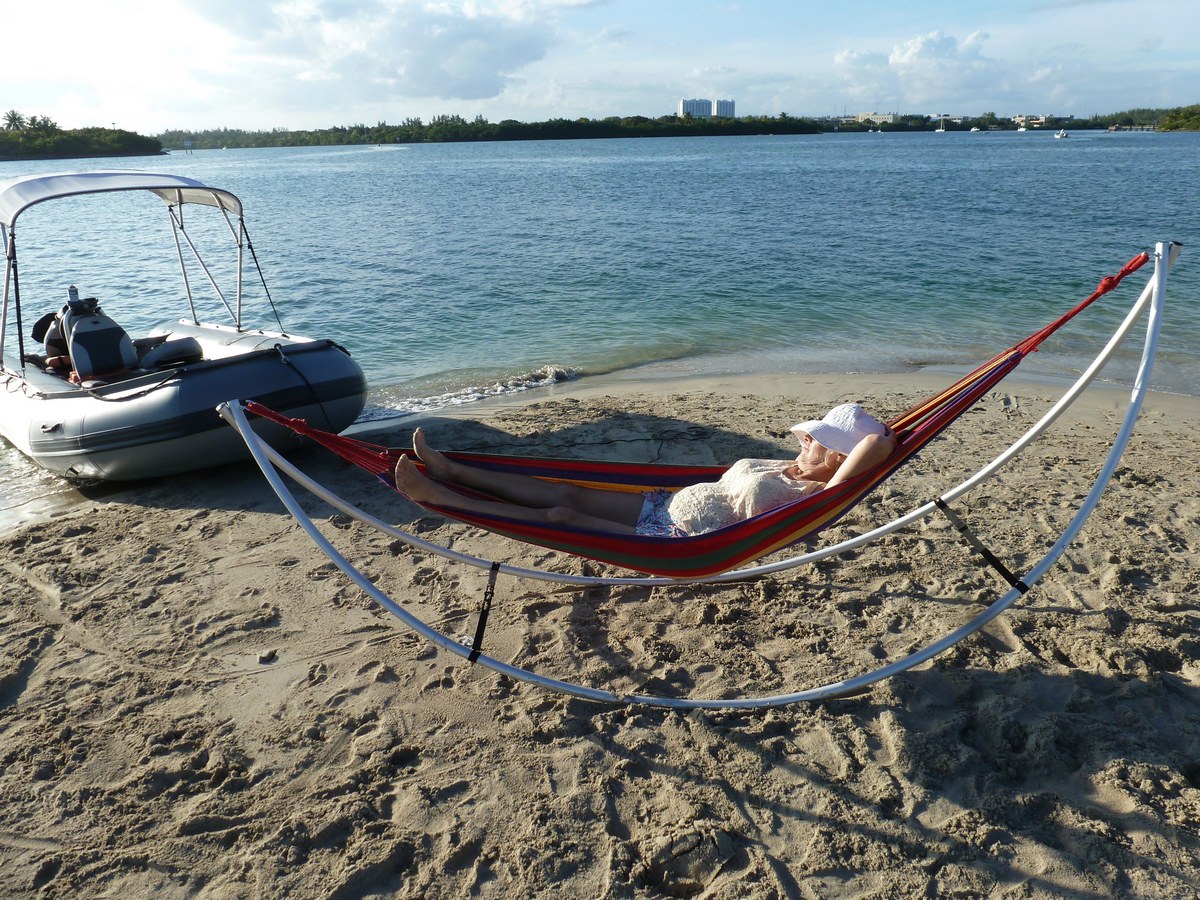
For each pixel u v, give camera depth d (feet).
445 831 9.30
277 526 17.37
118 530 17.43
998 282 44.19
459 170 185.26
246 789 10.02
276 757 10.54
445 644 11.05
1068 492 17.75
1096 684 11.35
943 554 15.21
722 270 49.49
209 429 19.22
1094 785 9.53
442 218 81.61
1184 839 8.72
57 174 22.85
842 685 10.96
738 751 10.45
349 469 20.53
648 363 31.71
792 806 9.54
